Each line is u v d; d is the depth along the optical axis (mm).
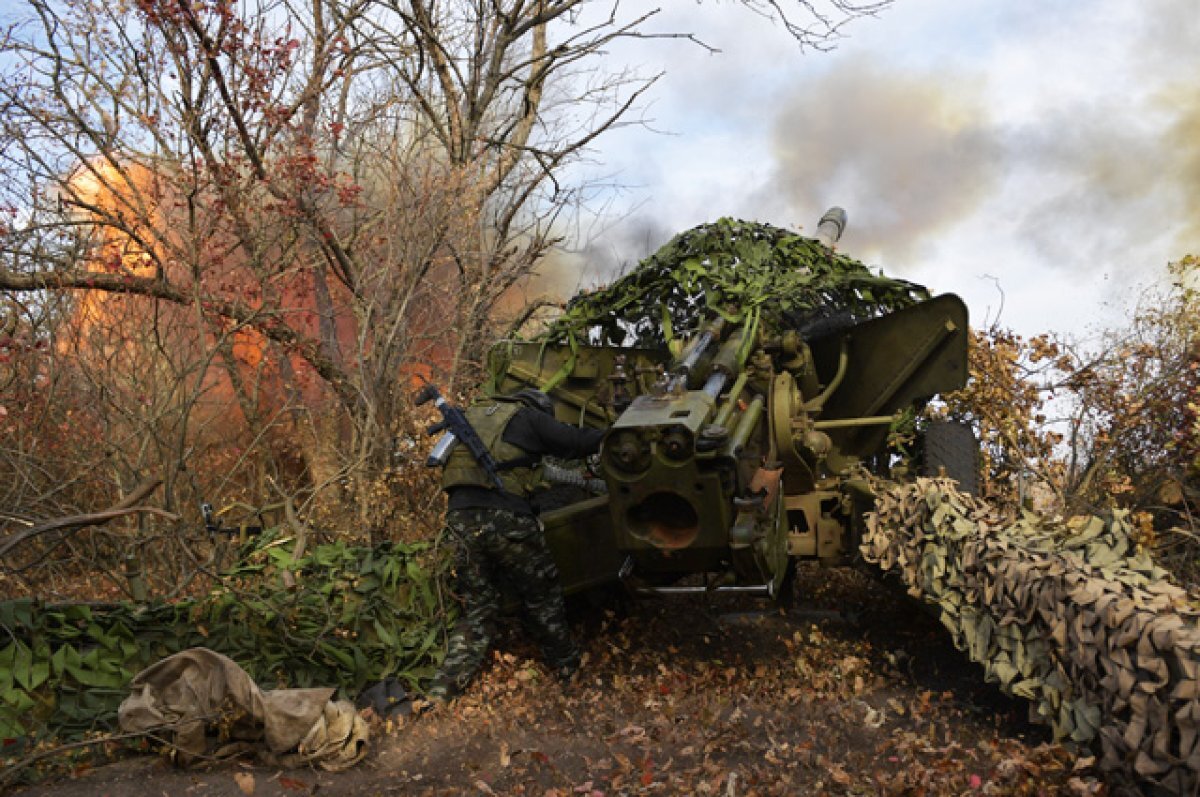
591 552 5094
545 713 4477
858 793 3432
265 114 6832
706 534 4086
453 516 4691
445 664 4590
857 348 6051
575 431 4707
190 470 5852
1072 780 3188
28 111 6465
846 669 4660
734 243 6016
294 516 5215
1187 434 6211
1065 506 6113
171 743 3691
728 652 5281
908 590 4441
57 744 3684
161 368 6309
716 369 4664
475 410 4840
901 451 6047
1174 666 2961
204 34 6652
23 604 3859
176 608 4242
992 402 6445
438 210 7219
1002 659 3836
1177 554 5617
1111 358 6555
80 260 6500
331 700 4391
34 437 5508
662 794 3531
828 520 5184
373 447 6234
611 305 6090
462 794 3580
